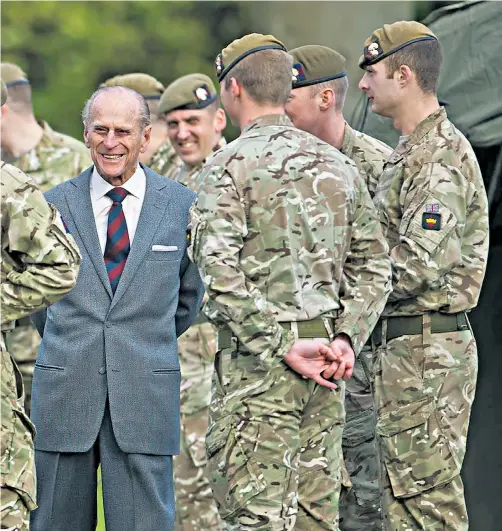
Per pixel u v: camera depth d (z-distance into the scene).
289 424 12.48
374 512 15.25
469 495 15.93
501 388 15.83
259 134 12.61
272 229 12.38
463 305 13.76
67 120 46.72
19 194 12.09
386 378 13.83
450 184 13.52
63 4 47.16
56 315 13.19
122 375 13.12
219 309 12.23
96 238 13.27
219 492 12.61
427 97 13.92
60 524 13.20
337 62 15.05
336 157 12.82
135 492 13.13
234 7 47.38
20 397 12.36
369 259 12.92
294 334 12.39
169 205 13.48
